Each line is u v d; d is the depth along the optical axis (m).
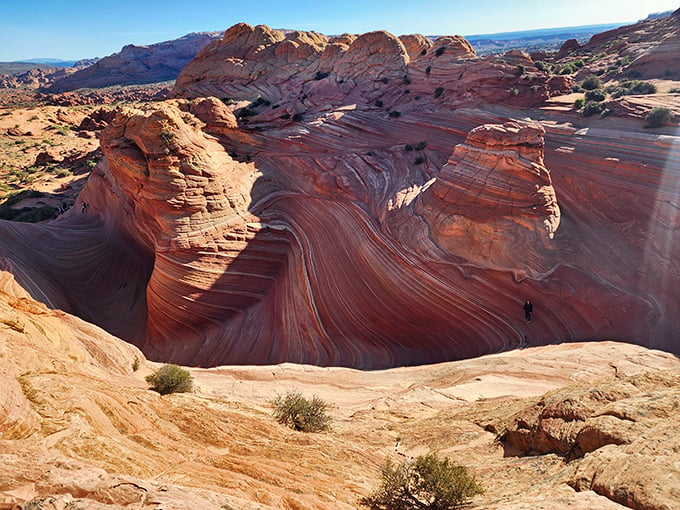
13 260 25.30
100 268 31.42
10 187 60.06
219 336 24.94
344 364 21.19
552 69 50.81
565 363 14.53
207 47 57.25
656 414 6.14
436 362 20.00
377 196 28.02
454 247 22.34
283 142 34.97
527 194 22.14
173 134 25.09
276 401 11.70
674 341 17.31
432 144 32.56
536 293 20.17
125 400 7.92
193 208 25.39
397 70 42.38
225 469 6.26
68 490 4.10
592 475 5.20
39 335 10.17
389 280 22.89
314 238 27.14
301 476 6.54
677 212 21.73
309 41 55.06
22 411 5.73
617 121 27.69
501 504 5.33
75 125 102.06
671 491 4.26
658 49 43.03
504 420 9.58
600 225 23.48
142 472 5.35
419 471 6.48
